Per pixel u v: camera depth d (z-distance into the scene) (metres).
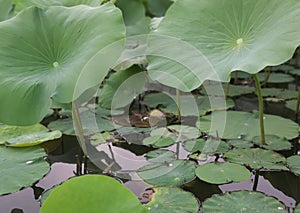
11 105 5.42
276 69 6.66
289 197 5.42
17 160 5.58
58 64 5.48
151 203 5.35
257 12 5.55
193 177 5.49
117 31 5.44
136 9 7.69
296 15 5.45
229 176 5.48
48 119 5.99
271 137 5.74
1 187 5.43
